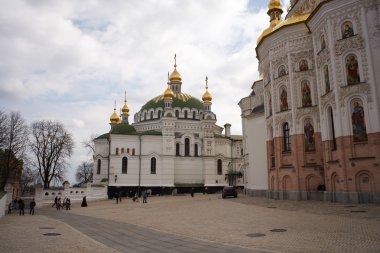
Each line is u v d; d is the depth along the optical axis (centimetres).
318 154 3669
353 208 2567
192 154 8262
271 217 2348
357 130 3020
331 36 3272
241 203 3672
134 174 7700
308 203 3228
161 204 4431
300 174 3744
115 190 7475
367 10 3081
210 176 8188
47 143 6844
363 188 2922
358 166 2952
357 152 2998
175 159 8125
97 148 8175
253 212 2719
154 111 8825
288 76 3991
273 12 5466
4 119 6031
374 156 2875
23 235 1930
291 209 2781
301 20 3938
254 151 5066
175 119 8094
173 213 3045
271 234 1688
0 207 3291
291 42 4009
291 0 5028
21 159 6356
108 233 2000
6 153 5953
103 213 3600
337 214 2286
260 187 4909
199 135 8550
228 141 8769
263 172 4888
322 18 3425
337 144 3136
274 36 4197
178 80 9575
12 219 3194
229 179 8412
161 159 7869
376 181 2841
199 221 2361
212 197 5641
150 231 2020
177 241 1633
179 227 2116
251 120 5175
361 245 1339
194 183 8125
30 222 2814
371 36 3031
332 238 1504
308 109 3781
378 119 2891
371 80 2964
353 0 3153
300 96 3884
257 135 5056
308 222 2017
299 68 3941
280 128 4041
